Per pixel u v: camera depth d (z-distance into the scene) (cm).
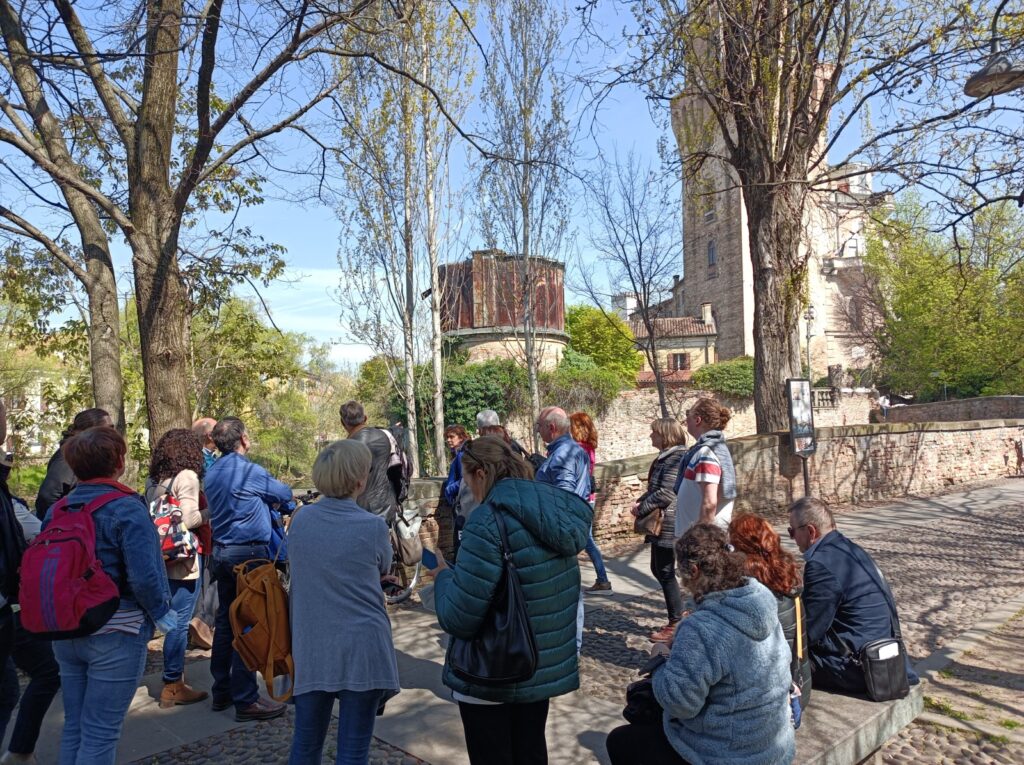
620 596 774
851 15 1261
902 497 1584
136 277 724
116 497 333
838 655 413
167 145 743
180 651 490
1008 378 3391
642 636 638
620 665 566
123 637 329
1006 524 1249
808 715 388
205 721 466
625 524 1078
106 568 324
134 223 727
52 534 318
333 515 325
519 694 286
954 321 3241
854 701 406
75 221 811
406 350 2066
